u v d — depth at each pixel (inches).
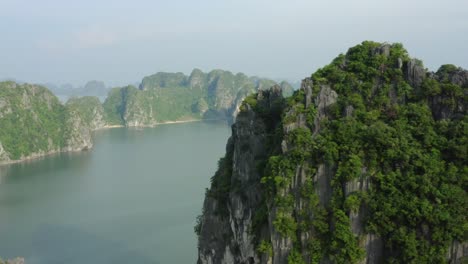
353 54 2347.4
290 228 1980.8
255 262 2182.6
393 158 1897.1
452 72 2098.9
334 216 1905.8
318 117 2132.1
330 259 1895.9
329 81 2297.0
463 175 1807.3
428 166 1840.6
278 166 2063.2
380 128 1942.7
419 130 1966.0
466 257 1705.2
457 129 1893.5
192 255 3873.0
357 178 1904.5
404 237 1771.7
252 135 2503.7
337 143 1993.1
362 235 1865.2
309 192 1971.0
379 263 1857.8
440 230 1733.5
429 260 1732.3
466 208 1755.7
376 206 1840.6
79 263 3757.4
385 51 2267.5
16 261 3378.4
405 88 2116.1
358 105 2113.7
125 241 4180.6
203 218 2805.1
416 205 1777.8
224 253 2608.3
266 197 2107.5
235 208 2432.3
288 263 1969.7
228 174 2768.2
